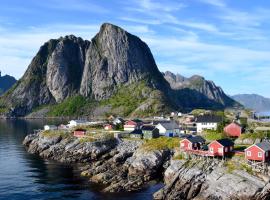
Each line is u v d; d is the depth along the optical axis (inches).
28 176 4803.2
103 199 3779.5
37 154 6525.6
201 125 6766.7
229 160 3905.0
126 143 5915.4
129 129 7485.2
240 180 3511.3
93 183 4394.7
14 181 4557.1
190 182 3811.5
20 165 5526.6
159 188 4109.3
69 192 4050.2
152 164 4608.8
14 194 4030.5
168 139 5147.6
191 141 4527.6
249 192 3400.6
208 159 4025.6
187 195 3754.9
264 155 3678.6
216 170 3769.7
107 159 5684.1
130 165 4744.1
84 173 4822.8
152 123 7657.5
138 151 4948.3
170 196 3750.0
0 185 4382.4
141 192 3978.8
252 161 3732.8
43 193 4040.4
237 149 4439.0
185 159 4210.1
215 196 3553.2
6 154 6510.8
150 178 4493.1
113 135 6274.6
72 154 5984.3
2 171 5118.1
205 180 3747.5
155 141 5142.7
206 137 5615.2
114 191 4018.2
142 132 6127.0
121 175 4552.2
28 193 4057.6
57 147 6338.6
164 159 4714.6
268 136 5044.3
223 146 3996.1
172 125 6668.3
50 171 5088.6
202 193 3668.8
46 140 6761.8
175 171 4106.8
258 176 3543.3
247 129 5718.5
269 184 3400.6
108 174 4566.9
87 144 5989.2
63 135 6870.1
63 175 4827.8
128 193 3946.9
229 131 5575.8
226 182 3567.9
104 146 5949.8
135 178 4411.9
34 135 7746.1
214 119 6766.7
